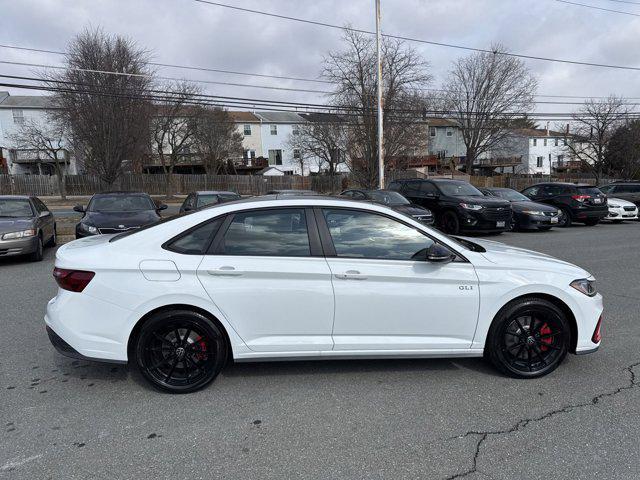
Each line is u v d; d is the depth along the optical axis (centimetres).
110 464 258
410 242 358
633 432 289
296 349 345
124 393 345
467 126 4909
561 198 1664
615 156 4519
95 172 2455
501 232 1483
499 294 355
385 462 259
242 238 346
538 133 6512
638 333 473
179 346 344
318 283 341
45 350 431
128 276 331
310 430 293
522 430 292
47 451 270
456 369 387
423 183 1535
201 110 4181
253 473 250
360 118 2680
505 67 4588
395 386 355
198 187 3922
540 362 371
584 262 893
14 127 4222
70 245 379
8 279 746
